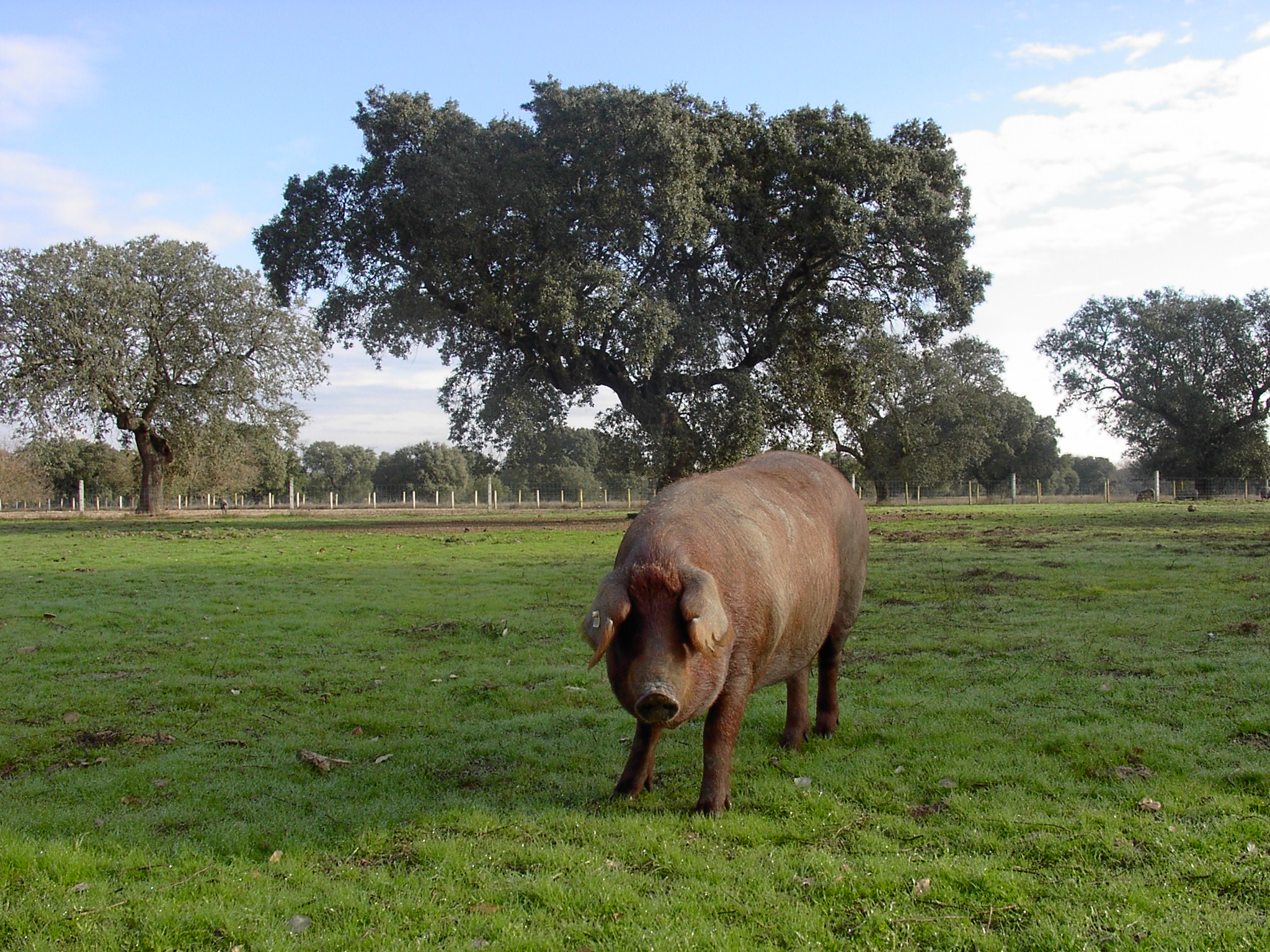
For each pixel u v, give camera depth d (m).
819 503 5.75
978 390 55.41
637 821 4.47
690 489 5.07
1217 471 55.16
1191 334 54.00
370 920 3.52
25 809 4.76
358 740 6.04
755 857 4.03
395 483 84.88
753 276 31.31
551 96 28.33
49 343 37.66
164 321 40.50
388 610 11.16
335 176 30.91
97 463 68.06
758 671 4.80
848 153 28.84
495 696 7.09
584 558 17.45
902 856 4.01
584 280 28.12
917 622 9.63
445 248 28.09
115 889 3.80
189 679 7.75
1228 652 7.64
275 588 13.30
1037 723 5.91
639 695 3.91
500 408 31.73
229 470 47.72
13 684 7.58
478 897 3.70
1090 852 3.99
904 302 32.22
